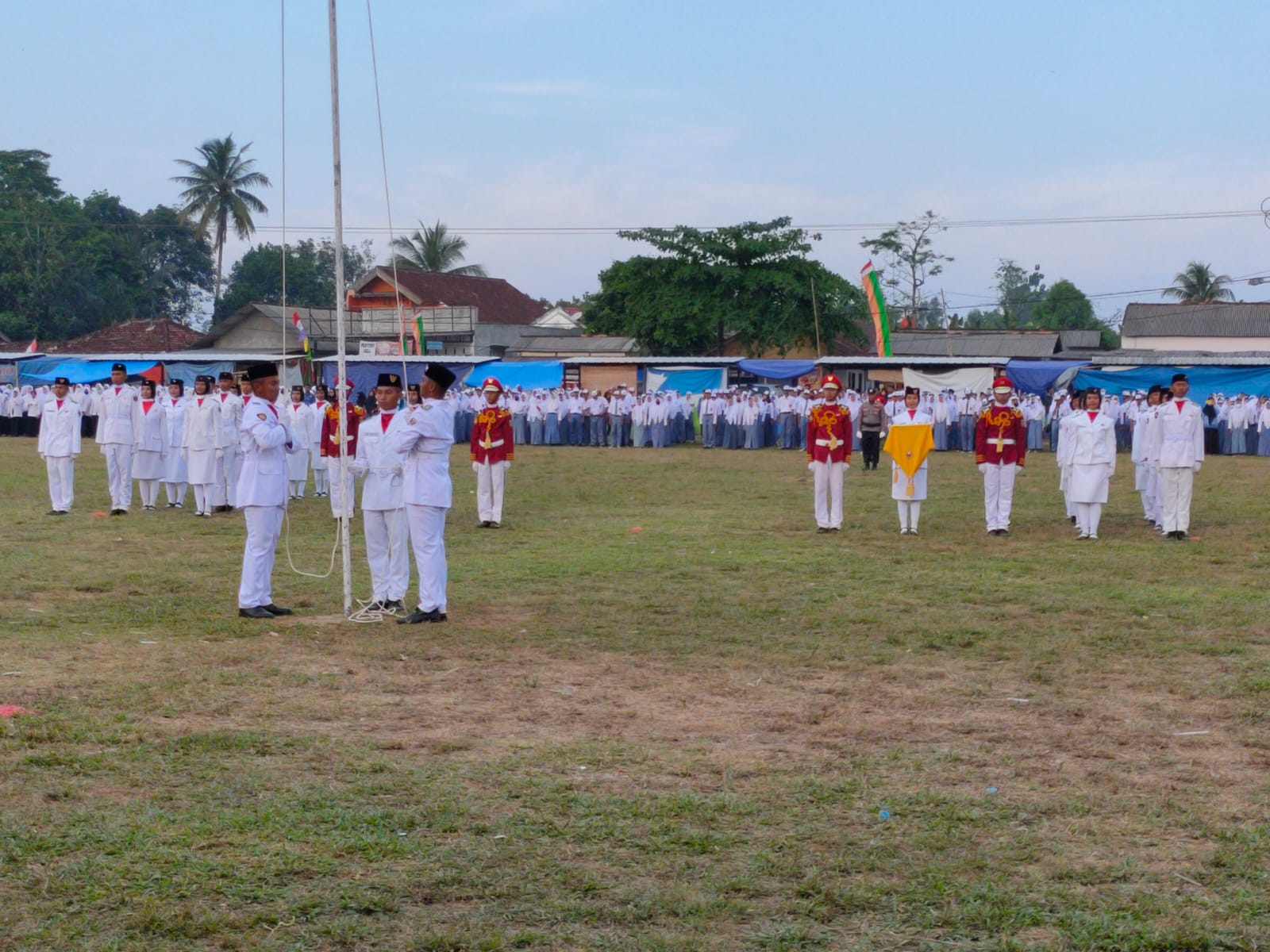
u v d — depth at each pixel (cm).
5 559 1380
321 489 2262
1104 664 882
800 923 457
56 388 1880
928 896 479
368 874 496
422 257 7288
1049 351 5744
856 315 5322
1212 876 500
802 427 3634
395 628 1006
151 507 1972
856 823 558
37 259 6644
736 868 507
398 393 1080
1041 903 474
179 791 591
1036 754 667
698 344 5294
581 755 658
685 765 643
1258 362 3934
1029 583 1242
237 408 1930
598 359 4391
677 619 1048
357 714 740
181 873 494
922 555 1456
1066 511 1880
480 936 442
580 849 525
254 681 816
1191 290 7769
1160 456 1644
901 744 684
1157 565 1377
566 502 2092
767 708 761
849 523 1794
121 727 700
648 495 2220
